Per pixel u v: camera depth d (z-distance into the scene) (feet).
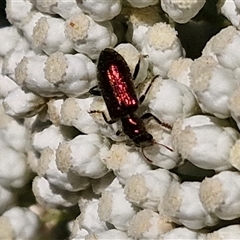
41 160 0.15
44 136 0.15
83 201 0.15
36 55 0.15
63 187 0.15
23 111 0.15
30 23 0.15
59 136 0.15
